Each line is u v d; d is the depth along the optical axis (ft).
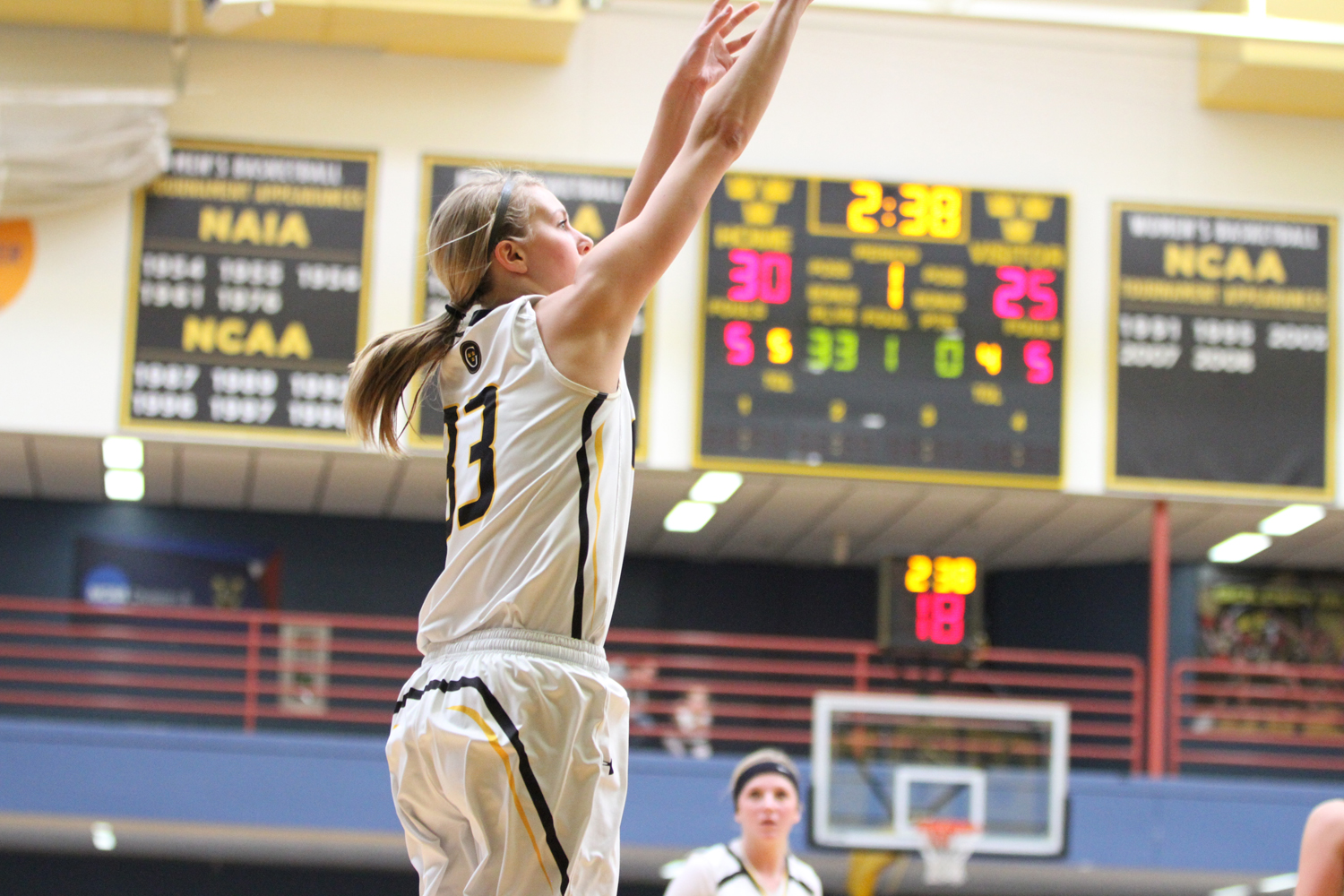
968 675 43.29
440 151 33.68
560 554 5.75
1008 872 34.04
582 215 33.45
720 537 48.73
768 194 33.76
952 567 32.35
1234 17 24.39
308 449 32.78
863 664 35.45
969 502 39.88
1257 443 34.45
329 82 33.63
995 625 54.75
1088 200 34.96
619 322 5.88
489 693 5.65
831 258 33.76
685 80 6.85
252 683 34.58
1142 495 34.19
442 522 48.60
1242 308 34.73
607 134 34.14
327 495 44.24
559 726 5.69
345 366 32.65
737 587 53.78
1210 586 47.91
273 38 33.40
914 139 34.86
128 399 32.30
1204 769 46.93
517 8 32.58
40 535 45.80
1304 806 34.24
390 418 6.49
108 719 46.09
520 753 5.59
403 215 33.30
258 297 32.68
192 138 32.86
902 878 34.06
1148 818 33.99
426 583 48.21
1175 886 35.60
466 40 33.42
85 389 32.35
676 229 5.76
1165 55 35.53
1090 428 34.30
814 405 33.45
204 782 32.91
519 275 6.39
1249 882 34.81
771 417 33.37
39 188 31.60
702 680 52.95
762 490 39.45
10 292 32.37
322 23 32.73
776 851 14.71
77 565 45.83
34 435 32.89
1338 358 34.76
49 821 33.30
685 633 53.16
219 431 32.32
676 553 52.60
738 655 53.36
